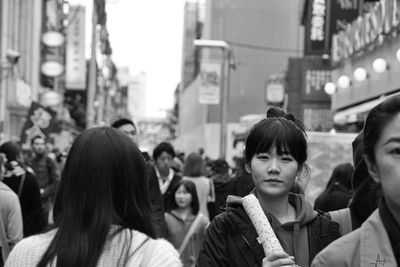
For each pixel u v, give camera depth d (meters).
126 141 2.85
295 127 3.64
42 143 12.15
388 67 17.16
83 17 40.41
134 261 2.67
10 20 29.95
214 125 45.81
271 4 45.19
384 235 2.26
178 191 8.19
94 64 27.02
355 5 24.27
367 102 19.83
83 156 2.80
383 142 2.21
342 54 21.59
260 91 45.09
